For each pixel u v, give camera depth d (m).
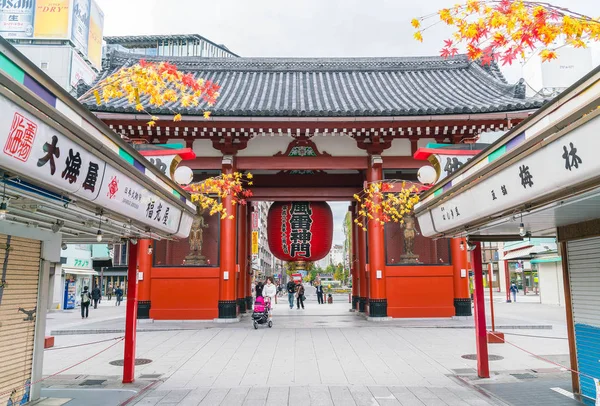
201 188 14.63
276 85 22.89
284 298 44.06
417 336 14.23
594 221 6.80
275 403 7.38
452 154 10.96
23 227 7.05
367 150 18.83
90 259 37.25
